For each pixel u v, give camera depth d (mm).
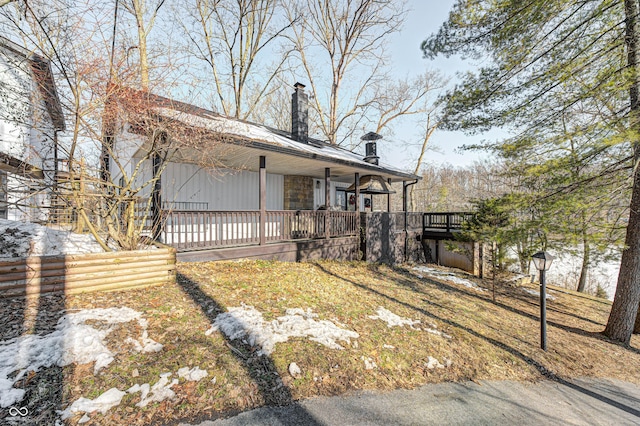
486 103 6711
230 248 6906
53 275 3693
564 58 5980
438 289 8820
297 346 3482
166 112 5156
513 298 9695
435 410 3002
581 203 6457
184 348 3055
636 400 4262
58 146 4699
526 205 6820
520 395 3736
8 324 2920
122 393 2363
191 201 9031
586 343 6441
